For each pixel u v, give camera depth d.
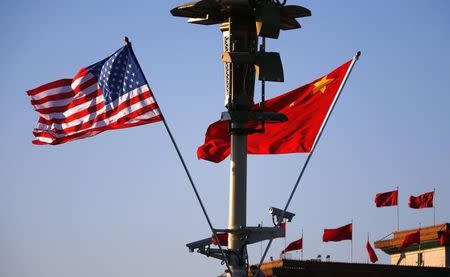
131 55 32.72
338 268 90.19
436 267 92.62
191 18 30.30
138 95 32.34
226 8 29.28
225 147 33.41
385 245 108.00
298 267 89.44
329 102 33.31
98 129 32.53
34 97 33.22
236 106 29.52
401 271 92.00
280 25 29.62
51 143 32.84
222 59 29.17
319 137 32.09
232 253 29.03
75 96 32.94
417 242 98.31
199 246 29.16
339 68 33.50
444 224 99.12
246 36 29.59
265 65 29.03
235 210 29.19
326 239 90.25
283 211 30.17
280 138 33.25
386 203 91.25
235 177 29.31
